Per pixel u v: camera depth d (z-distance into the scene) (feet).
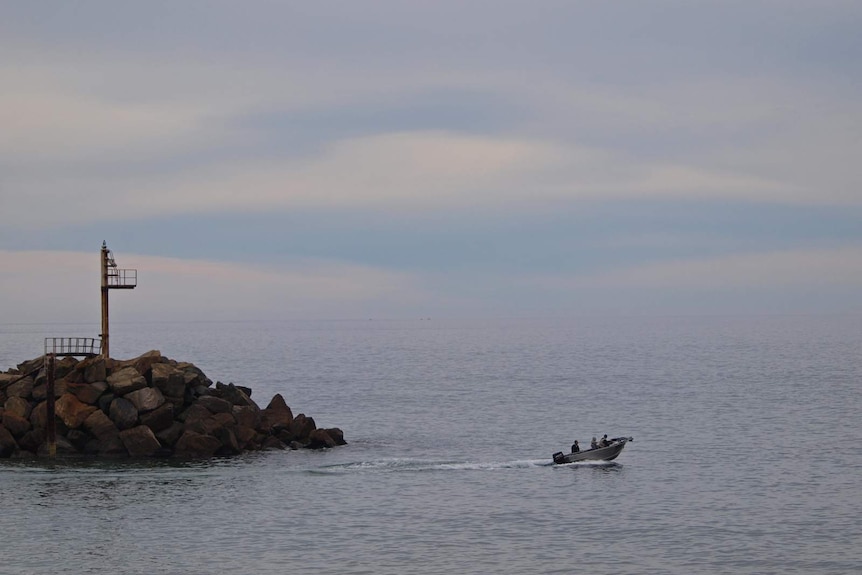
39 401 278.67
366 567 188.44
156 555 195.31
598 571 185.47
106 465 265.54
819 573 184.03
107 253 301.43
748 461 286.05
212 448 279.69
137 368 283.38
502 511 226.79
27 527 212.64
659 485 252.62
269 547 200.54
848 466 276.41
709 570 185.88
